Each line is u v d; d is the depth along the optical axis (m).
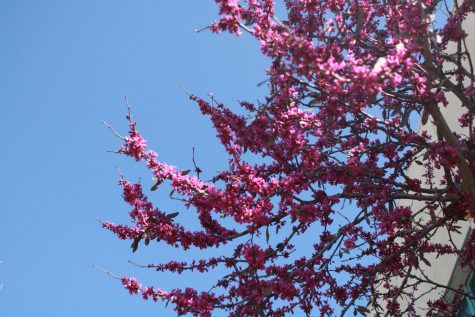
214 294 4.80
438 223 5.64
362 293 5.96
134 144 4.58
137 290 4.74
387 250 5.86
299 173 4.90
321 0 5.51
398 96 5.10
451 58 6.12
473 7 6.58
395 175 5.85
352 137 5.93
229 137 5.00
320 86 4.55
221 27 4.16
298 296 4.92
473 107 5.85
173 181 4.61
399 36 5.03
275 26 5.65
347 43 5.10
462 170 4.97
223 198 4.59
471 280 8.61
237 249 5.41
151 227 4.93
